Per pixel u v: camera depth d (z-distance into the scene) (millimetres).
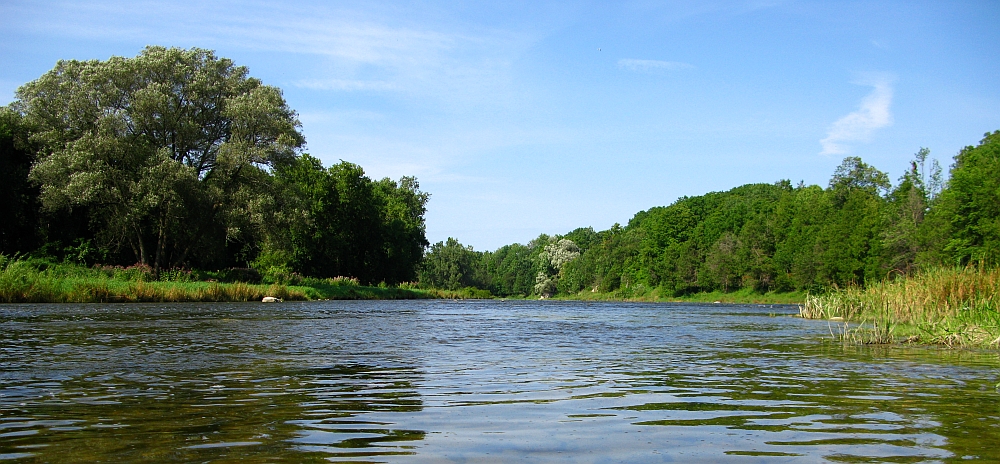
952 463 4531
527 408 6543
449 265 136125
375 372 9117
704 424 5828
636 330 19219
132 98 42875
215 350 11617
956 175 42438
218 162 44719
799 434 5445
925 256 45438
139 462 4430
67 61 43125
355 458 4590
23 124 43562
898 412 6398
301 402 6785
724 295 87312
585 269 123188
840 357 11703
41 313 21391
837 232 69250
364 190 69500
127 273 39250
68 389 7402
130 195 41188
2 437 5117
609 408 6574
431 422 5844
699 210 117125
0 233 43781
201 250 46781
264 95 46312
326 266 66125
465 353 11828
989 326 14531
